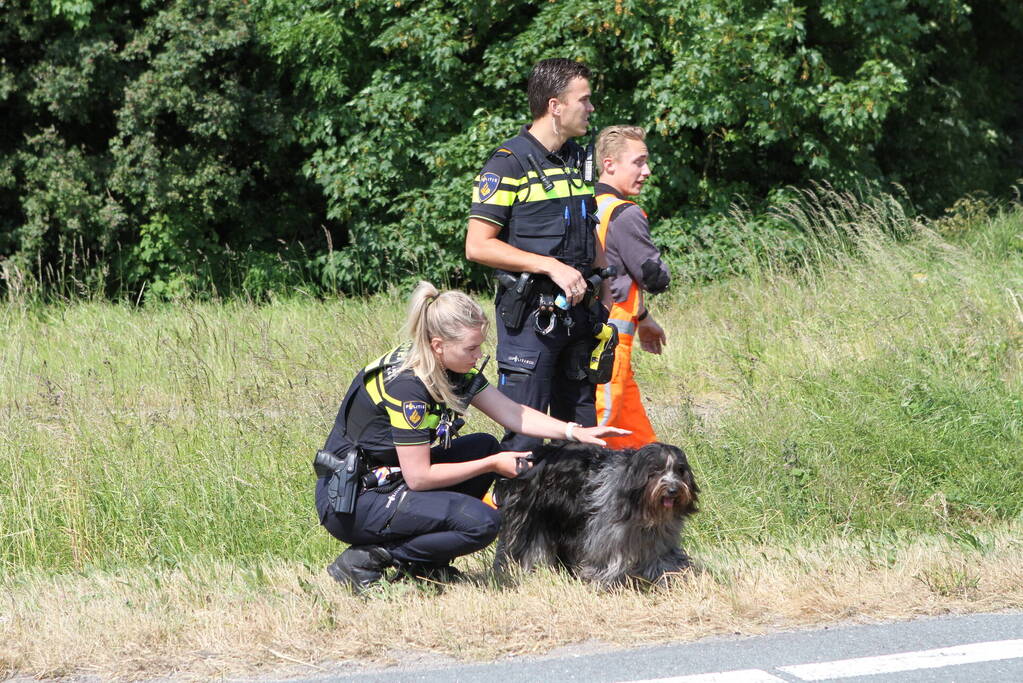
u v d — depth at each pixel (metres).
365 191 38.16
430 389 11.11
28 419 17.75
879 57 38.81
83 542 15.09
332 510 11.44
